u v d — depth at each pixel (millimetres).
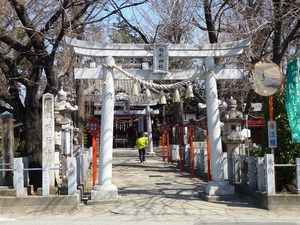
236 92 21688
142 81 11750
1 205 10312
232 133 15477
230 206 10742
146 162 25844
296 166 10102
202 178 17156
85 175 15750
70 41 11344
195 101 40562
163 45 11945
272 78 10555
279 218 9250
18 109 12523
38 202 10367
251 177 11617
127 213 9977
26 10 11852
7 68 12500
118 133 46594
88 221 9195
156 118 47000
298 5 12078
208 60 12078
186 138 25312
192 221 9016
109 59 11656
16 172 10523
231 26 15180
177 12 19234
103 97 11641
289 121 10492
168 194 12836
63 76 15125
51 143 11695
